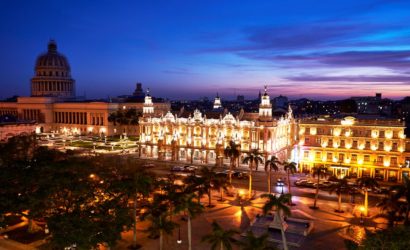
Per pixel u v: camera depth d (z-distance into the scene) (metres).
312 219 82.06
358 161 121.50
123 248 66.94
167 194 76.06
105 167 92.19
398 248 46.56
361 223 78.88
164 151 158.62
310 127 128.38
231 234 53.53
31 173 73.25
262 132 137.50
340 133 123.81
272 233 73.12
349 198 98.88
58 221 59.59
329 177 109.88
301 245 68.38
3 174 72.81
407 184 69.12
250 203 93.75
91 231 58.06
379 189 100.25
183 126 154.75
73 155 113.75
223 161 146.62
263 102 138.88
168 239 70.81
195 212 62.12
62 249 58.97
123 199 71.81
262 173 129.38
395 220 70.88
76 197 67.50
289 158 158.38
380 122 117.62
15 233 73.00
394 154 115.69
